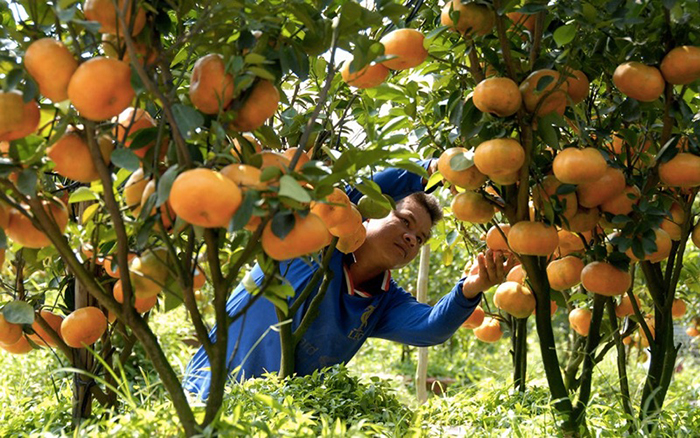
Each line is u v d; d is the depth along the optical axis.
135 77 1.26
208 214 1.16
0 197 1.32
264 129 1.61
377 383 2.52
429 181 2.32
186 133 1.26
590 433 1.97
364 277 2.97
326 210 1.64
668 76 1.69
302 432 1.50
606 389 3.74
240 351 2.85
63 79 1.25
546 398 2.56
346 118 2.42
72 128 1.37
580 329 2.53
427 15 1.92
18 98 1.28
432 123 2.34
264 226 1.28
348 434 1.56
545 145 2.04
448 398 2.68
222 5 1.37
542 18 1.75
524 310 2.15
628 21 1.60
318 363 2.84
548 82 1.65
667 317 2.15
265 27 1.38
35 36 1.40
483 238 3.01
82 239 1.70
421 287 3.90
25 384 3.60
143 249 1.38
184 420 1.37
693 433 2.00
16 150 1.37
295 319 2.78
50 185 1.79
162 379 1.38
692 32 1.71
